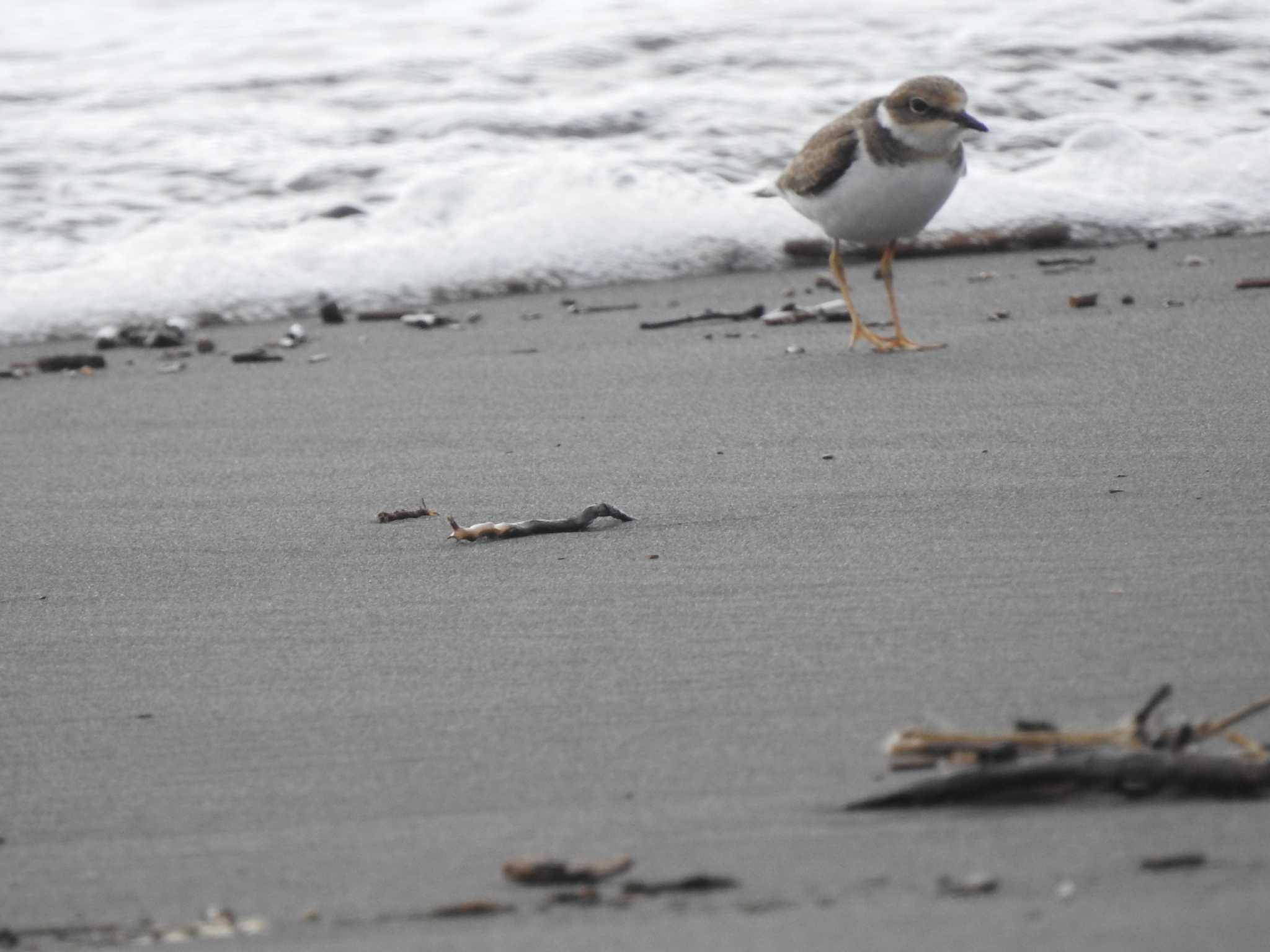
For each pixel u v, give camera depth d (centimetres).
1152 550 861
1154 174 2164
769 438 1192
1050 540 894
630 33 2686
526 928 482
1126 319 1541
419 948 472
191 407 1441
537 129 2338
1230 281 1714
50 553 1014
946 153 1458
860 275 1906
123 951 493
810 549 909
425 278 1950
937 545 898
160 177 2217
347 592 892
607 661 748
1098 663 693
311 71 2622
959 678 689
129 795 631
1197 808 528
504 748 651
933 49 2589
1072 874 485
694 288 1895
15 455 1301
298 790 625
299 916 510
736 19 2741
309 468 1208
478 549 961
